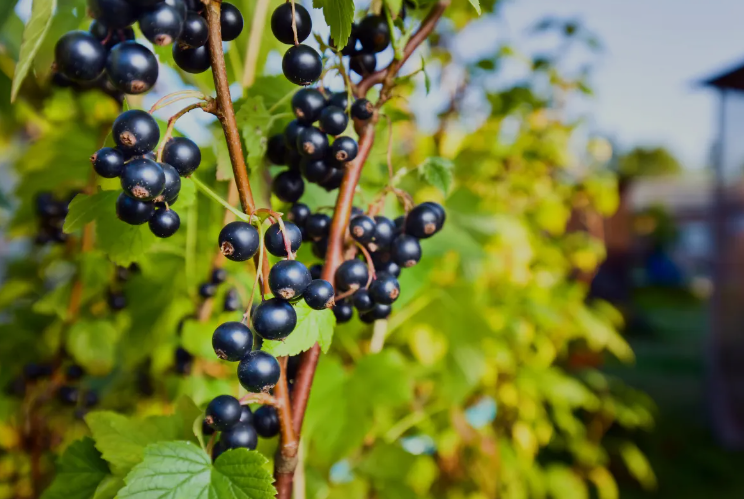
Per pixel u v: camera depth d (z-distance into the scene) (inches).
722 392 63.8
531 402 30.0
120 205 9.5
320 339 10.4
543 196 35.0
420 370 22.0
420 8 13.4
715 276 70.2
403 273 17.3
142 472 9.9
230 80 14.7
